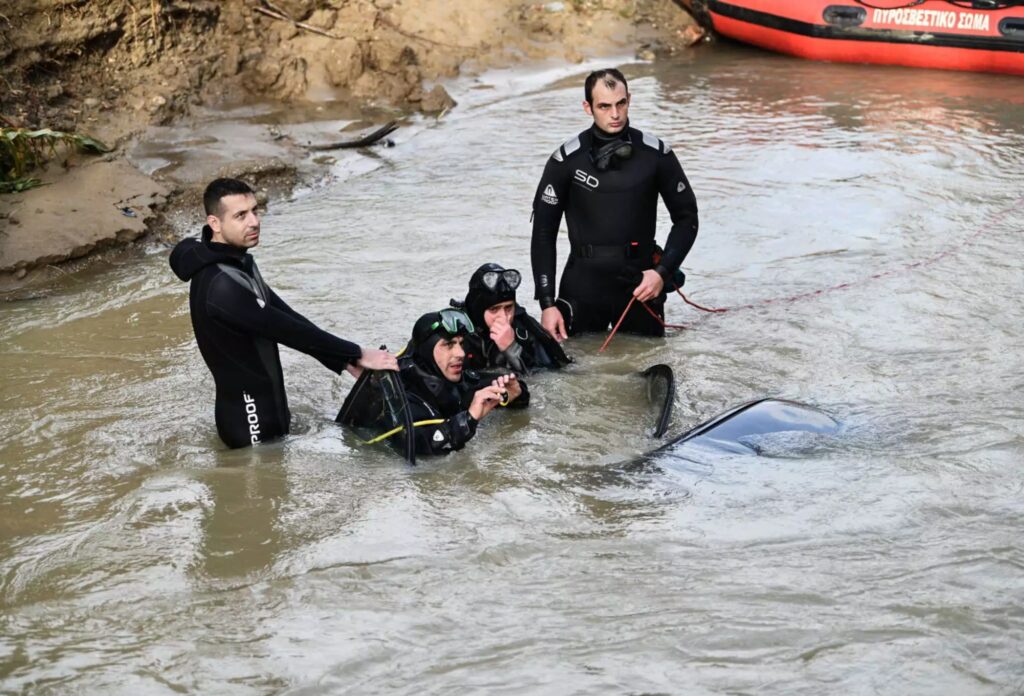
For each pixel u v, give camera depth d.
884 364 14.34
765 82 29.38
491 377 13.74
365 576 9.95
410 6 30.11
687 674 8.39
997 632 8.72
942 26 30.12
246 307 12.08
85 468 12.31
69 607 9.67
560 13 31.66
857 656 8.49
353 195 22.00
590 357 14.88
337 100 26.72
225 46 26.59
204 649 8.99
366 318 16.31
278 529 10.80
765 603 9.23
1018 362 14.22
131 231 19.61
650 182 15.12
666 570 9.82
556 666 8.56
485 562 10.09
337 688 8.46
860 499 10.91
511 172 22.86
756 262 18.27
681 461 11.81
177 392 14.20
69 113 23.62
